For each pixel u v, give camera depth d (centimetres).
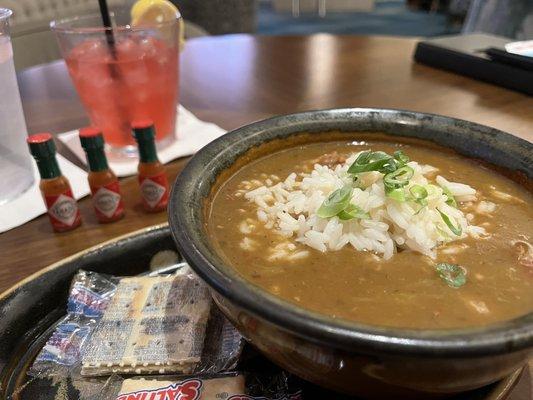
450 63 41
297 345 12
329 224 17
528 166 19
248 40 50
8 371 17
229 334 18
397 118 23
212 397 16
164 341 18
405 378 12
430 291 15
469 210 19
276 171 22
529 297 15
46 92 40
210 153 20
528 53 37
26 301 19
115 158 30
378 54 46
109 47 28
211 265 13
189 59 46
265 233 18
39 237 24
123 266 22
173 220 15
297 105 36
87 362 17
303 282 16
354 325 11
